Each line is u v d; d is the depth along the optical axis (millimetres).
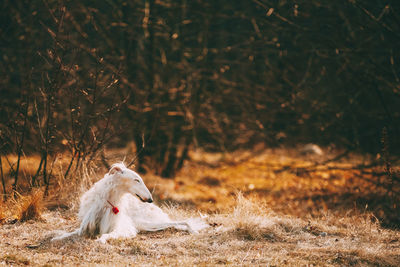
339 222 8367
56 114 10414
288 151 19172
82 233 6457
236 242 6512
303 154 18594
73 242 6223
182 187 13797
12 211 7840
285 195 12906
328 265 5520
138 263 5480
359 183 13477
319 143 18750
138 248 6086
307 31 12938
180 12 15016
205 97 15906
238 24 17312
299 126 17172
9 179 9852
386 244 6805
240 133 18234
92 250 5953
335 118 14516
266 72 16391
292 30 13461
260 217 7613
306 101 15250
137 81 14391
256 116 16719
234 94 16828
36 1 12742
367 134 15891
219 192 13477
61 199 8711
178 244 6340
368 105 16453
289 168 14109
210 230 7176
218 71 16797
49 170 9477
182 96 15422
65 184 8812
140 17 13867
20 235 6621
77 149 9023
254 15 15914
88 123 9172
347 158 16047
